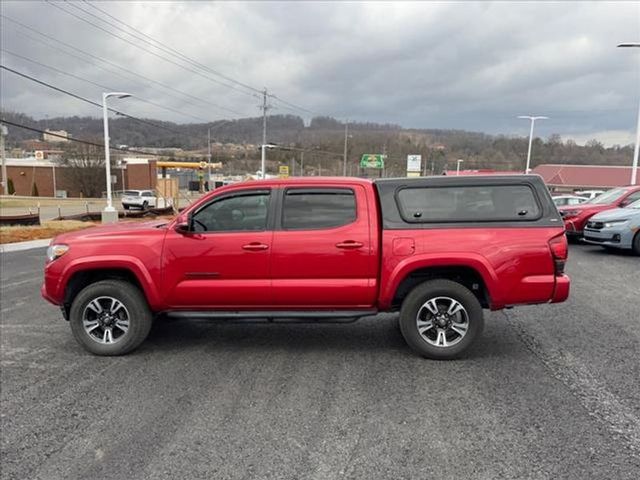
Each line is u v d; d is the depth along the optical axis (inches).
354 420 137.9
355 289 182.7
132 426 136.8
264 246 183.3
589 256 436.8
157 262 186.9
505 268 177.8
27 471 116.6
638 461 116.3
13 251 546.6
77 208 1600.6
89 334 194.1
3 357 195.0
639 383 160.9
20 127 1153.4
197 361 185.9
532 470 113.2
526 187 182.7
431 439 127.2
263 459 119.3
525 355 188.2
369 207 184.1
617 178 2400.3
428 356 184.1
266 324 234.5
